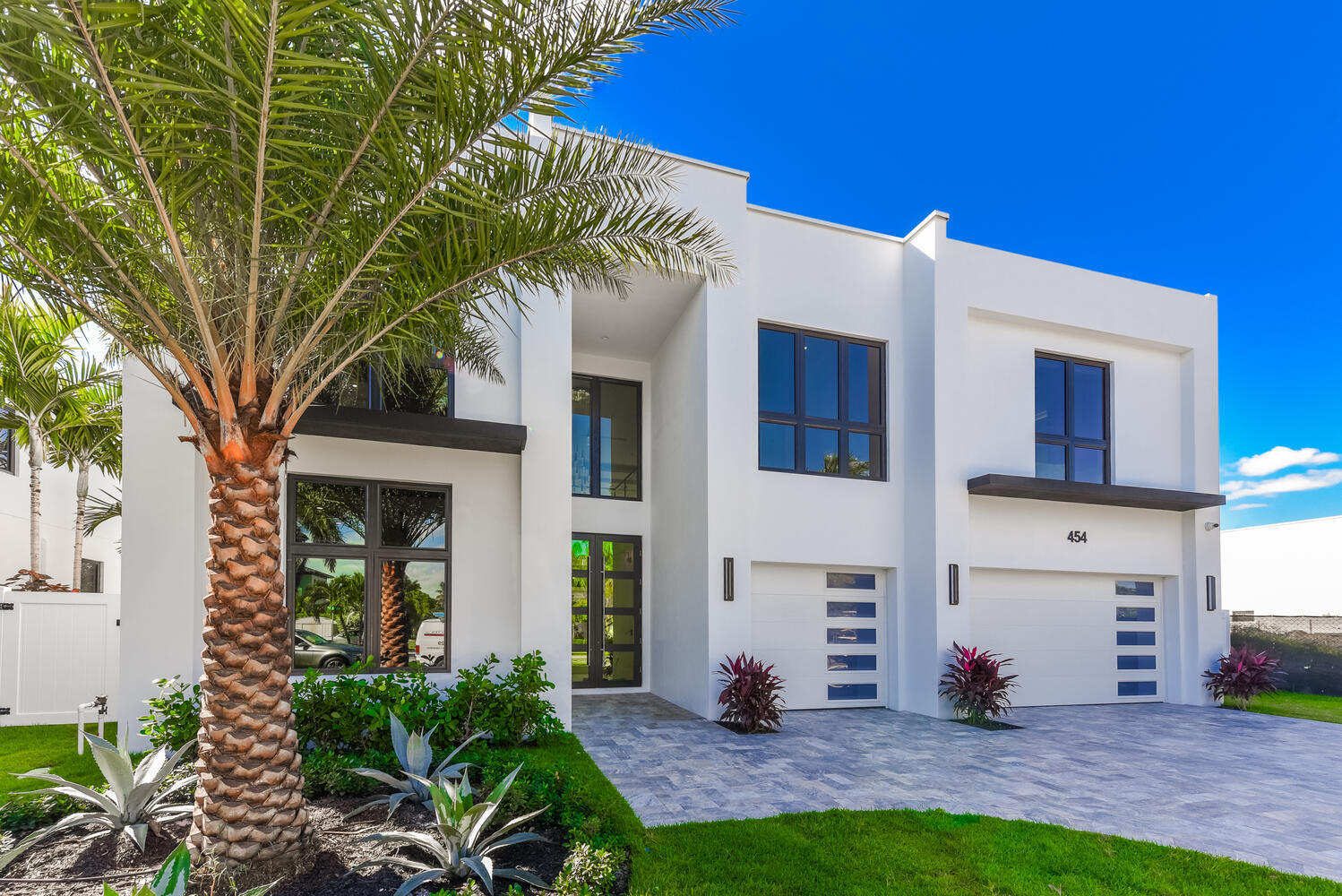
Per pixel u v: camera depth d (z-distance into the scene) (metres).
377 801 4.53
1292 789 6.51
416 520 7.98
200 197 3.88
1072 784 6.53
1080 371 12.27
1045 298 11.55
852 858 4.44
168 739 5.79
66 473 13.12
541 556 8.17
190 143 3.24
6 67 3.05
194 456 6.92
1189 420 12.68
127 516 6.64
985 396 11.23
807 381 10.84
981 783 6.46
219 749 3.72
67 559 13.18
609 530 11.88
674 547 10.80
